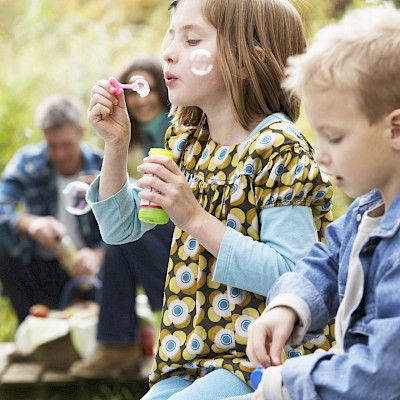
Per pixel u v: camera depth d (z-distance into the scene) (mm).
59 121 6059
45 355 5656
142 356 5609
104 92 3033
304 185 2852
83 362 5516
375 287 2203
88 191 3145
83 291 6078
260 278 2783
